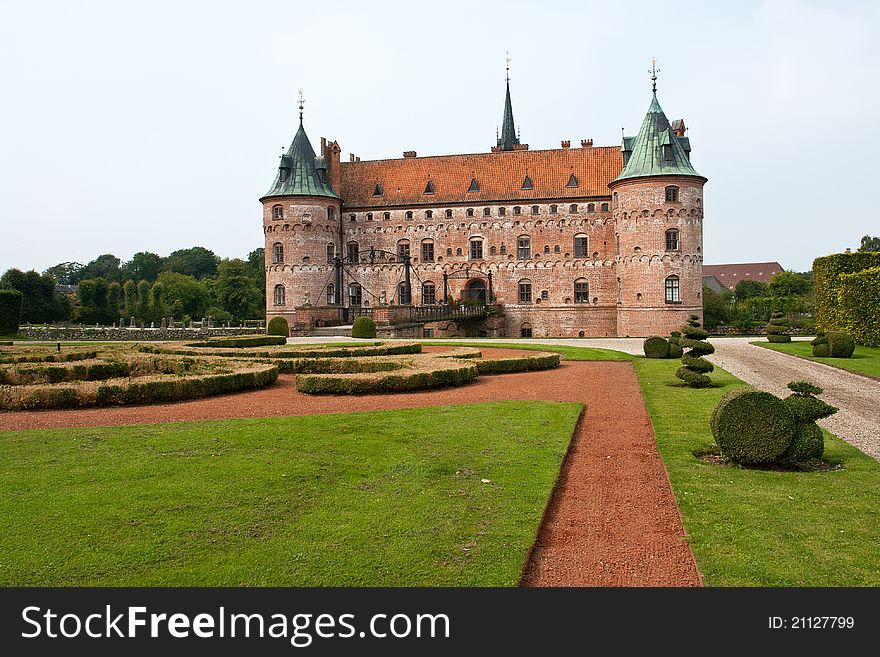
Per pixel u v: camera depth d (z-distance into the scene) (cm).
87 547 798
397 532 855
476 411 1633
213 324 8562
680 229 5944
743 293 12469
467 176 6956
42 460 1138
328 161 6894
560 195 6612
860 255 4453
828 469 1192
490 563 776
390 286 6919
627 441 1412
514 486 1042
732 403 1196
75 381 1897
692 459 1234
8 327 5744
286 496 974
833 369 2841
